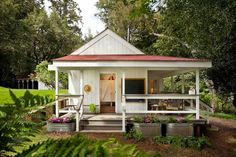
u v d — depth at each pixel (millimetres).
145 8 10555
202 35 11828
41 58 40938
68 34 41156
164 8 12125
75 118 13047
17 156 1350
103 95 15555
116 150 1244
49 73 28125
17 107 1173
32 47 38250
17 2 38250
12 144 1391
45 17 39406
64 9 49406
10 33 32938
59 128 12117
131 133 11773
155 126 11930
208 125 13375
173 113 13625
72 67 13281
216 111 21844
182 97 12844
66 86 28859
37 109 1286
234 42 12773
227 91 15195
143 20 32062
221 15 10461
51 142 1353
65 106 15102
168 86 25406
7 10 31953
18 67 35875
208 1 10445
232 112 21766
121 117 13414
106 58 13203
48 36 39750
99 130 12625
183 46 22797
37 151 1294
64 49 41000
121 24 34375
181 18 11727
